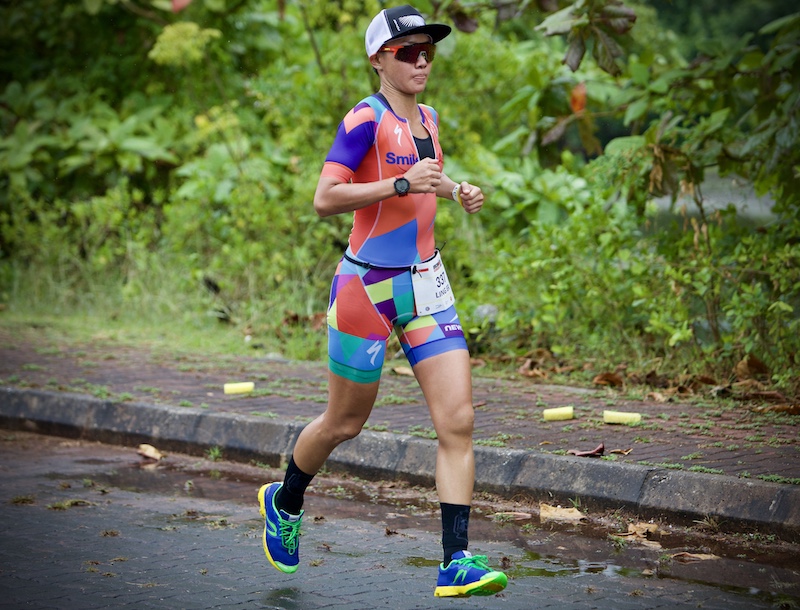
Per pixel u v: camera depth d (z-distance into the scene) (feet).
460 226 55.52
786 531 23.56
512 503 27.76
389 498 28.73
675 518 25.09
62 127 68.95
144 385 39.11
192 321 54.34
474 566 18.99
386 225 20.26
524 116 59.47
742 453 27.89
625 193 44.39
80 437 36.35
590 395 37.19
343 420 21.11
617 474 26.40
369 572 22.41
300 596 20.83
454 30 53.21
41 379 39.96
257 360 45.50
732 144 43.32
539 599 20.40
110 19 71.46
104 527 25.93
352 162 20.08
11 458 33.60
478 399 36.58
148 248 61.72
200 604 20.33
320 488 29.86
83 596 20.76
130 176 68.33
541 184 53.01
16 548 24.04
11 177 65.72
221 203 60.29
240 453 33.12
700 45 44.91
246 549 24.17
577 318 44.19
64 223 67.05
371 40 20.42
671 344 38.45
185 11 68.33
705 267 39.78
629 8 38.40
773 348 38.70
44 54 74.38
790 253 38.32
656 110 46.73
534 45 69.72
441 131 57.93
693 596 20.47
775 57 40.96
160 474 31.76
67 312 58.54
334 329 20.81
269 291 54.29
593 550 23.66
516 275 44.91
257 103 63.16
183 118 67.62
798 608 19.74
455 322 20.65
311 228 55.16
